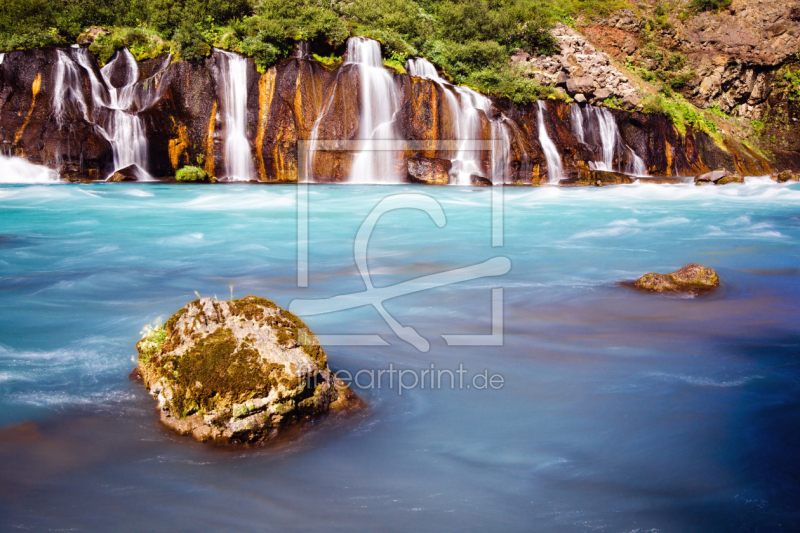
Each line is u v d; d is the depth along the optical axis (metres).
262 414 4.82
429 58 31.19
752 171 36.66
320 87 26.89
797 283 9.96
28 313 7.93
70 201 18.88
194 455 4.64
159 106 25.77
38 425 4.95
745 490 4.24
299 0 29.36
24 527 3.77
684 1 42.19
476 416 5.31
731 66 40.81
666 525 3.89
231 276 10.19
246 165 27.03
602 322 7.91
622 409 5.43
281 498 4.15
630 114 32.72
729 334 7.44
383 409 5.41
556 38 34.41
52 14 28.33
